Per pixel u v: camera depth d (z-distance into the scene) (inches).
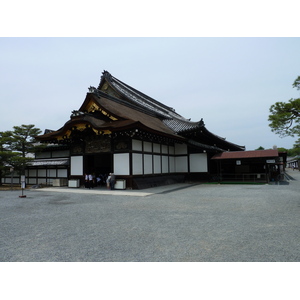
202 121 1013.2
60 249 230.8
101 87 1266.0
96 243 247.1
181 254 212.7
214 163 1120.2
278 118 740.7
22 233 288.7
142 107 1192.8
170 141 1019.3
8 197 647.1
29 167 1170.0
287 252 211.8
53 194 706.2
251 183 933.2
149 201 532.7
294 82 727.7
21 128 1035.3
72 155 932.6
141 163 842.2
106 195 656.4
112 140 827.4
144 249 227.1
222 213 384.2
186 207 446.0
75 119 831.1
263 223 314.8
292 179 1164.5
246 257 202.8
